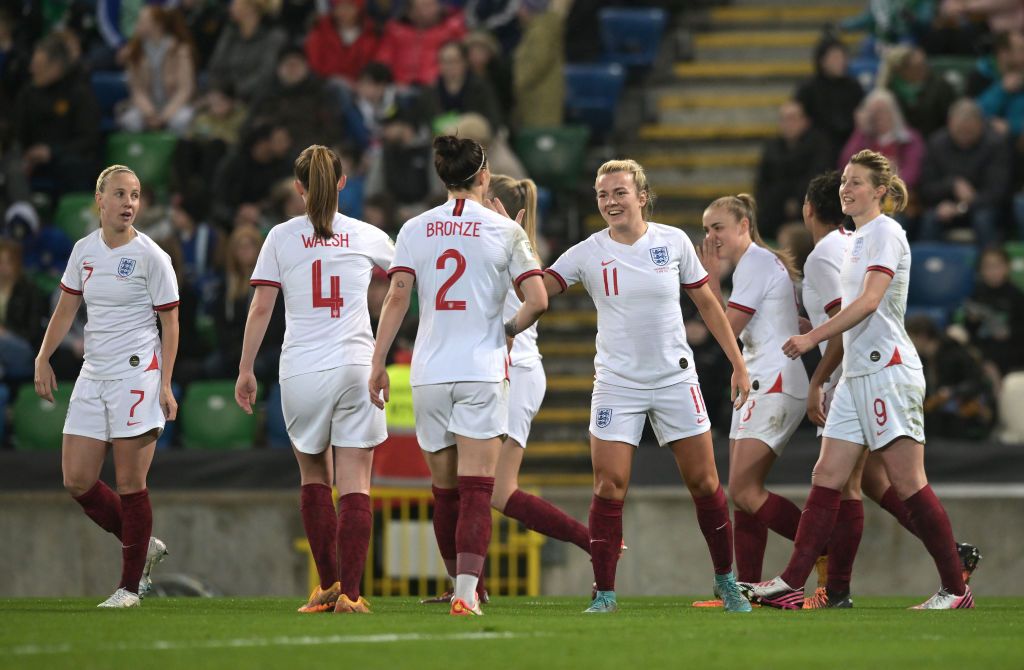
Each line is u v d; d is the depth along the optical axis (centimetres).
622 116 5597
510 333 2267
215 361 4328
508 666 1612
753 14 6028
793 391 2609
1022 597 3353
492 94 4916
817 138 4694
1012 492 3772
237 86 5481
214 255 4622
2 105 5572
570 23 5756
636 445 2328
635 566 3878
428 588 3672
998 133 4678
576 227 5034
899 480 2447
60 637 1881
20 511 4000
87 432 2461
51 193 5225
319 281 2352
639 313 2294
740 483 2636
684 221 5066
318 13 5853
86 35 6062
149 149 5275
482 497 2239
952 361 3934
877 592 3844
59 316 2509
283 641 1831
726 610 2402
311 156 2367
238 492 3975
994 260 4188
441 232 2252
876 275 2373
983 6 5491
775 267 2627
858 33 5803
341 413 2350
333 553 2403
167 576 3816
